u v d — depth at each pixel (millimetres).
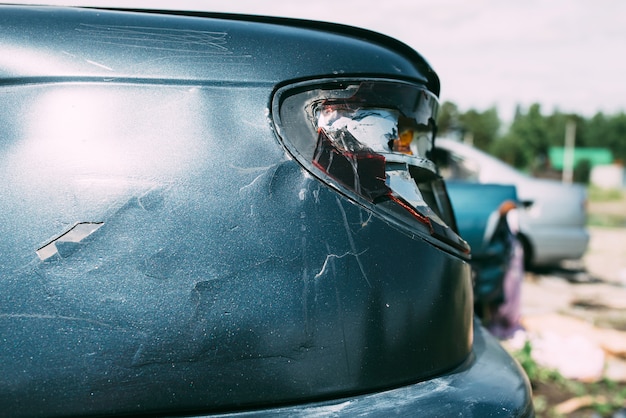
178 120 1159
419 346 1253
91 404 1055
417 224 1281
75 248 1079
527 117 70938
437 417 1186
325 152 1217
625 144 74938
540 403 3457
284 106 1216
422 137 1436
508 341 4191
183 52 1207
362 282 1190
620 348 4328
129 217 1104
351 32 1379
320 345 1154
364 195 1228
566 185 6793
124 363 1066
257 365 1119
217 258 1117
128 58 1183
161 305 1086
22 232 1076
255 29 1281
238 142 1173
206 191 1139
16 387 1035
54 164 1107
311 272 1158
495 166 6254
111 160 1120
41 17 1207
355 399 1180
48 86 1145
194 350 1091
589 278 7660
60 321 1056
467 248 1446
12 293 1054
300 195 1181
